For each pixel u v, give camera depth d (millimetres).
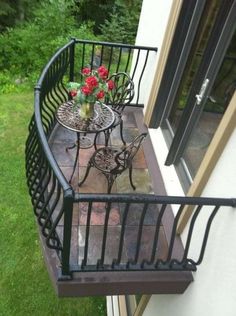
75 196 1889
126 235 2791
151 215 3002
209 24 2828
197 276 2428
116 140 3895
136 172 3479
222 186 2113
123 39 9305
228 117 2014
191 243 2547
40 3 8539
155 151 3711
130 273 2453
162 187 3262
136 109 4438
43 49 7305
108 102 3918
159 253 2668
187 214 2574
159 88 3654
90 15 10742
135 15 9531
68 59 3855
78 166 3449
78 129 3102
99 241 2707
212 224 2236
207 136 2768
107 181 3309
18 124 6109
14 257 4273
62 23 7547
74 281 2350
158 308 3158
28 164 2641
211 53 2600
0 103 6547
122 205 3047
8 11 8125
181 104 3449
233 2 2328
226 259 2025
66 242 2119
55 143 3682
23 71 7473
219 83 2584
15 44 7371
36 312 3928
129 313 4062
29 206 4781
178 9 3113
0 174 5133
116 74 3898
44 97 3113
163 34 3615
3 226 4520
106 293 2471
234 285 1913
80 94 3045
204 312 2250
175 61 3398
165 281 2459
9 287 4039
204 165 2305
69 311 4039
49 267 2426
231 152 2025
